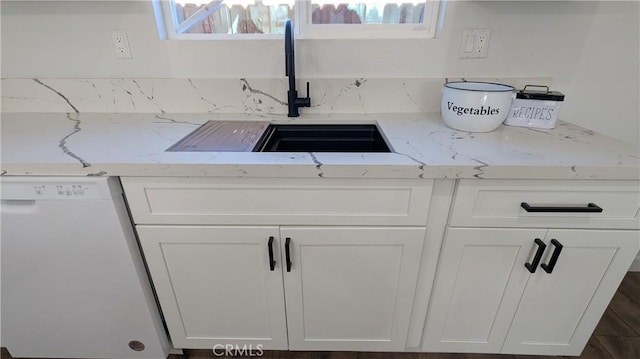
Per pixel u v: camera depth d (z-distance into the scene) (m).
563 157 0.79
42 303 0.98
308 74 1.26
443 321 1.06
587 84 1.24
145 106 1.28
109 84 1.24
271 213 0.84
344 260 0.93
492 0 1.09
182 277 0.96
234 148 0.90
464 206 0.82
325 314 1.05
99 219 0.82
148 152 0.83
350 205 0.83
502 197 0.81
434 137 0.96
